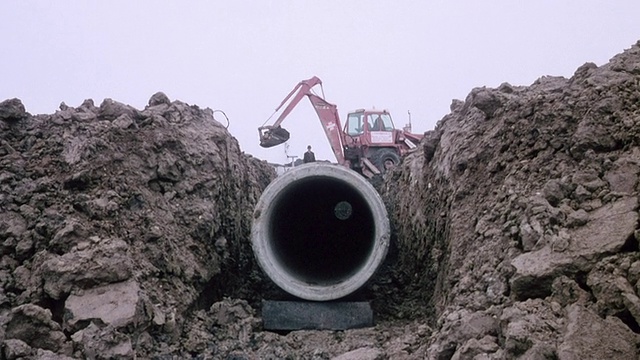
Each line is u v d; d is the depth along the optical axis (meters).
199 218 8.71
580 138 6.51
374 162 22.23
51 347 5.94
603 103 6.60
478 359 5.07
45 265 6.71
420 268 9.47
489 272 6.29
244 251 10.35
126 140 8.65
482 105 8.38
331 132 21.81
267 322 8.22
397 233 11.44
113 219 7.59
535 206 6.13
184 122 10.10
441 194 8.88
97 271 6.69
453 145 8.94
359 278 8.36
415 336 6.89
